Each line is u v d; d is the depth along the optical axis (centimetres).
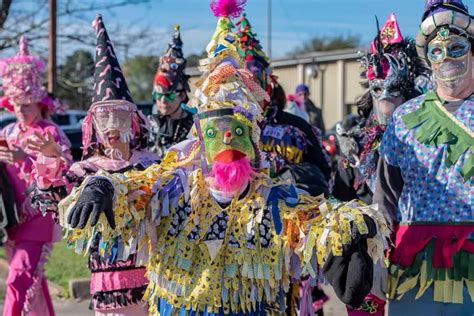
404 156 367
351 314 435
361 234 314
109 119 447
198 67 375
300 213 339
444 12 358
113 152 453
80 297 785
